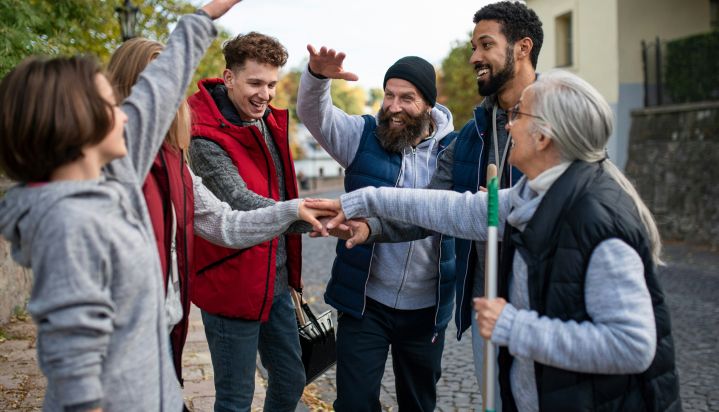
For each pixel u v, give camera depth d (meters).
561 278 1.79
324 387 4.89
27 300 6.75
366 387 2.99
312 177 51.31
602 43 16.33
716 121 13.52
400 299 3.04
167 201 2.02
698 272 10.08
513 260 1.98
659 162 14.82
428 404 3.24
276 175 3.05
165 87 1.90
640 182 15.30
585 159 1.90
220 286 2.82
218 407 2.91
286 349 3.13
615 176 1.91
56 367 1.46
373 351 3.02
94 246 1.48
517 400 1.97
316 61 2.95
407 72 2.99
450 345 6.04
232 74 2.98
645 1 15.83
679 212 14.13
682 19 16.12
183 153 2.22
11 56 5.43
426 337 3.14
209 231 2.38
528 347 1.79
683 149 14.19
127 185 1.71
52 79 1.51
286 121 3.13
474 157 2.83
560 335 1.76
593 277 1.75
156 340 1.65
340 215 2.48
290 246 3.11
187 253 2.13
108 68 2.24
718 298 8.05
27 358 5.00
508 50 2.74
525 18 2.76
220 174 2.80
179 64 1.96
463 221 2.27
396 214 2.40
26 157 1.51
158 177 2.02
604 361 1.71
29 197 1.50
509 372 2.00
